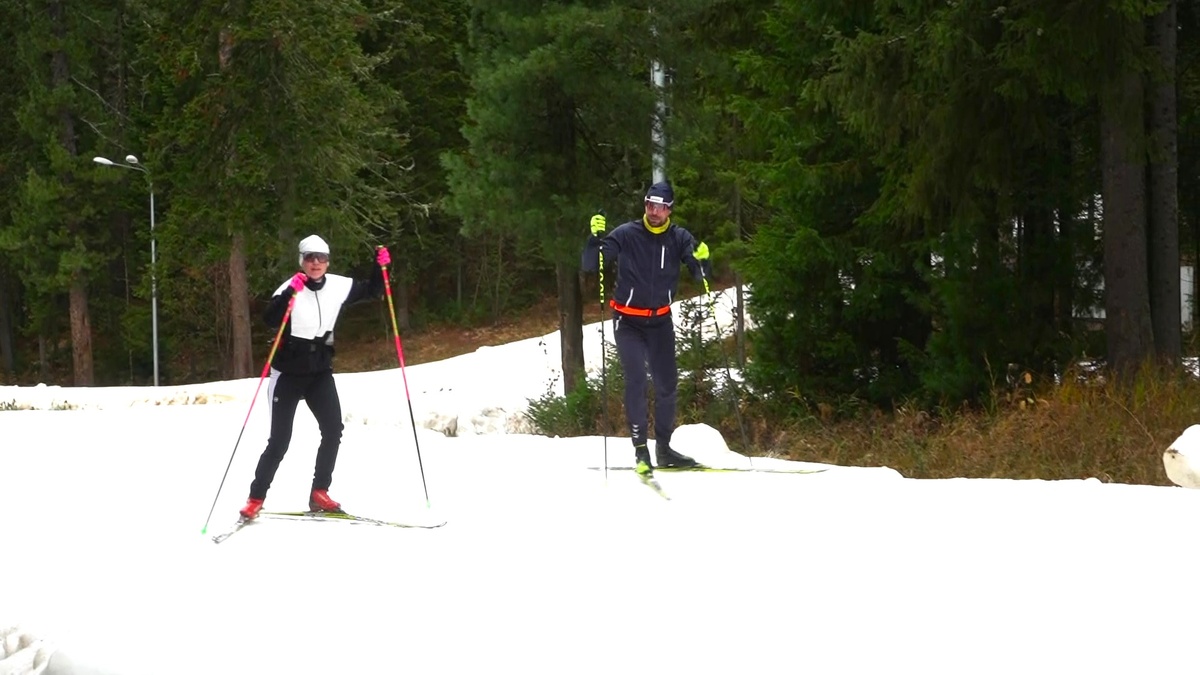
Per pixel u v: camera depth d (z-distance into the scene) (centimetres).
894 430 1285
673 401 888
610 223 2181
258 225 3234
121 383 4978
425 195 4900
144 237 4303
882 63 1307
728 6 1955
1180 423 1073
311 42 3122
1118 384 1198
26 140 4484
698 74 2161
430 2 4716
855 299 1599
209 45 3109
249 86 3084
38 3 4247
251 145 3122
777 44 1736
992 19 1259
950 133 1298
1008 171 1333
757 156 1977
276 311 758
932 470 1095
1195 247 1622
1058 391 1189
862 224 1559
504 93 2138
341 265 3541
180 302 4731
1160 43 1245
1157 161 1251
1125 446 1039
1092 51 1174
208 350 5109
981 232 1417
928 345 1467
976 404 1409
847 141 1630
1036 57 1202
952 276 1428
